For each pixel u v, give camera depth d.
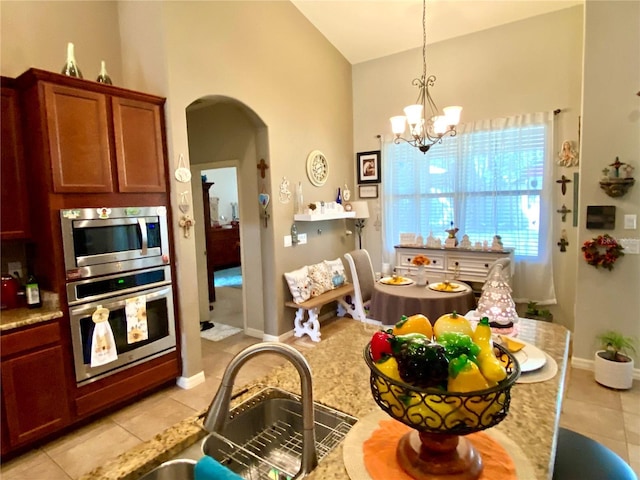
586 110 3.14
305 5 4.17
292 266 4.34
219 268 9.02
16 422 2.30
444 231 4.62
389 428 1.01
